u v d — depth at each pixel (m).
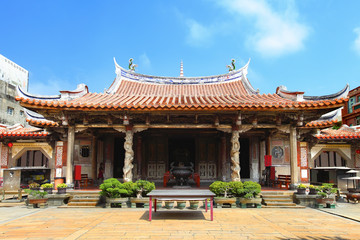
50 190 13.74
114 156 19.91
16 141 20.72
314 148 20.83
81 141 19.22
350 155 20.72
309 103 13.27
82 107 13.26
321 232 8.77
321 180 19.98
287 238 8.08
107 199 12.99
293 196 13.86
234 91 20.17
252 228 9.16
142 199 12.80
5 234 8.40
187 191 11.22
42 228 9.12
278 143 19.00
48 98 14.30
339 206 14.14
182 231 8.73
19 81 34.25
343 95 13.44
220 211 12.12
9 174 16.25
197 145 20.23
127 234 8.39
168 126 14.90
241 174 19.89
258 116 14.79
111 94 17.53
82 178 17.19
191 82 21.86
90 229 8.98
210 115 14.77
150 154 20.09
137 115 14.56
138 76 21.38
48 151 20.55
